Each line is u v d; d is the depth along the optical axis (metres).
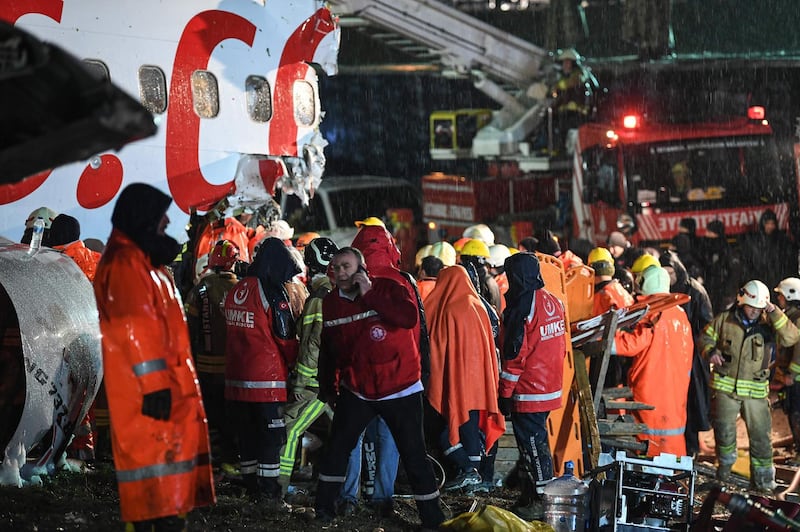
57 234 18.69
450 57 40.59
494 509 14.74
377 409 14.91
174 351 11.53
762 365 21.31
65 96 8.85
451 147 44.22
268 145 24.64
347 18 39.50
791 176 37.66
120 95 8.91
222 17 23.56
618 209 37.94
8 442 15.67
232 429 17.59
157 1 22.28
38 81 8.73
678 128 38.22
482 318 17.41
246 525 14.80
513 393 16.67
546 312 16.62
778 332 21.80
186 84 22.81
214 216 23.73
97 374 16.81
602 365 19.50
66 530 13.46
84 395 16.59
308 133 25.67
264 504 15.77
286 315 15.85
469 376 17.19
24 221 20.19
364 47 50.31
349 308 14.84
